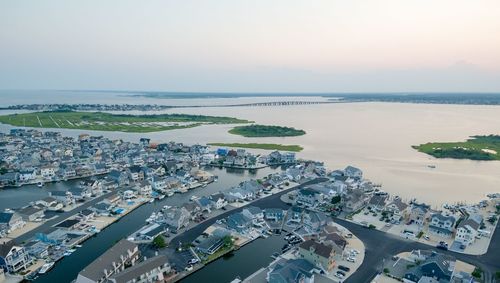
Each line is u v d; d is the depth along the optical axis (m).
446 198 121.50
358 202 110.38
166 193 125.25
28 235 88.88
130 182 138.75
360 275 70.50
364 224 96.44
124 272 63.06
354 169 144.00
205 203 106.25
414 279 67.44
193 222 97.81
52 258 76.25
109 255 70.50
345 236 88.94
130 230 93.56
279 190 129.00
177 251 80.25
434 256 70.50
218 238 83.25
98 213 103.12
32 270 71.38
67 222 93.12
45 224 96.19
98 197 119.25
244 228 91.81
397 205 102.94
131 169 149.50
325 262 71.44
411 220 99.50
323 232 87.31
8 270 69.38
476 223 89.25
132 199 117.25
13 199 118.81
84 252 80.88
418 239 87.75
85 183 126.81
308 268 70.19
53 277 70.06
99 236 89.56
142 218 102.62
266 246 85.12
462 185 138.12
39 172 145.00
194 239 86.94
